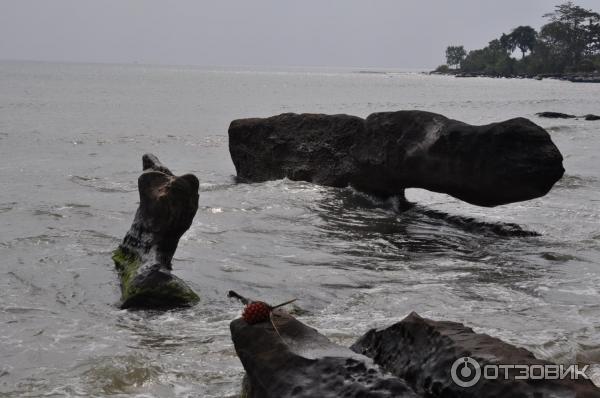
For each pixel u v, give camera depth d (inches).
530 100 2728.8
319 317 321.1
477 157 512.4
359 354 193.5
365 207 598.9
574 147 1074.1
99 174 770.2
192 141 1154.0
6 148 987.3
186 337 294.7
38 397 233.1
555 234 513.0
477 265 424.5
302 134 703.7
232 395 235.5
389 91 3688.5
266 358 197.3
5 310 325.7
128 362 261.3
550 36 6614.2
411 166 561.9
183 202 365.1
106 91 2979.8
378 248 465.7
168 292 338.0
